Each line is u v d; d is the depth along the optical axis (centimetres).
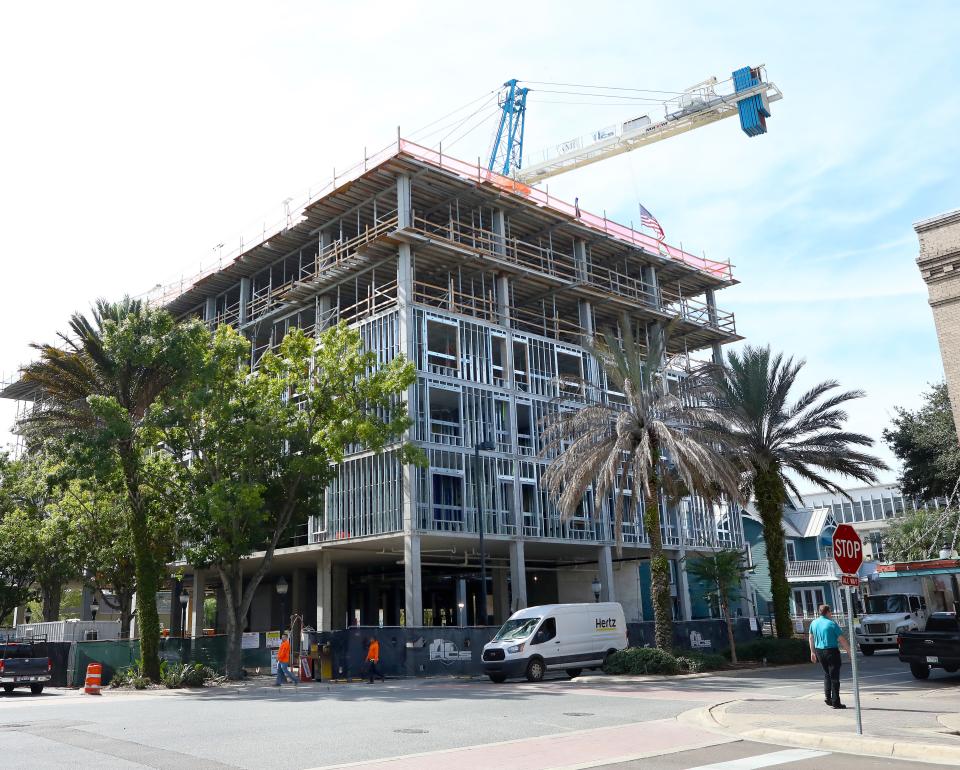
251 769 982
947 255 1953
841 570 1190
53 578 4219
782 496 3122
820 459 3041
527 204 4284
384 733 1297
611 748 1132
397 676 2747
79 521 3662
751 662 2822
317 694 2197
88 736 1314
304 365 2973
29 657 2762
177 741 1238
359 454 3712
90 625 3472
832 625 1492
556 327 4531
